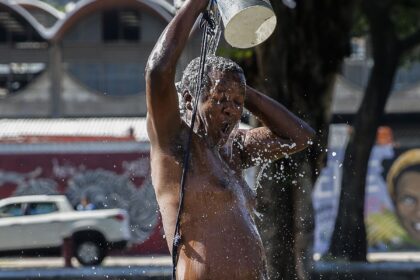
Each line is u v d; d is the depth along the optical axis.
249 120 20.48
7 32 64.19
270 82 25.31
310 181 20.11
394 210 48.47
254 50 25.58
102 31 64.25
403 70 68.69
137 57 64.31
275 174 18.69
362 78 66.88
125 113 63.59
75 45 64.19
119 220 42.25
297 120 9.57
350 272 29.75
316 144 20.89
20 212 43.19
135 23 64.19
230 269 8.54
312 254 21.77
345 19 26.80
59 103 63.72
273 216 18.69
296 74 25.55
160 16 63.59
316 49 25.78
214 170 8.77
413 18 41.66
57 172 45.16
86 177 45.09
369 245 48.56
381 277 29.62
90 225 42.09
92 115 61.84
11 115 62.84
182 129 8.76
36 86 63.84
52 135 51.12
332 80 26.48
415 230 48.41
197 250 8.58
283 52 25.20
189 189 8.66
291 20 25.20
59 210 43.31
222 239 8.60
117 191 44.44
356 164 34.91
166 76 8.37
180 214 8.64
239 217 8.74
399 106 68.38
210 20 8.83
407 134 68.44
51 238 42.91
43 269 29.33
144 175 44.31
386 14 36.91
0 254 43.09
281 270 18.92
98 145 45.22
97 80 64.50
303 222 20.50
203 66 8.69
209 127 8.77
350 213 33.66
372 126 36.06
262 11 8.48
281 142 9.50
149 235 42.28
